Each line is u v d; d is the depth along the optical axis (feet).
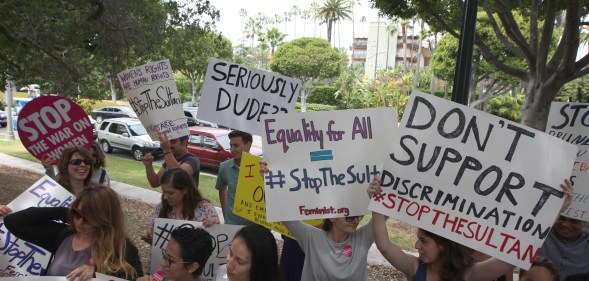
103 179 13.29
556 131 10.86
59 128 12.49
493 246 7.93
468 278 7.88
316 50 129.80
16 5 25.58
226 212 13.89
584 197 10.11
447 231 8.04
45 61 28.55
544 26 17.54
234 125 13.74
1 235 9.34
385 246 8.21
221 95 13.70
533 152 7.86
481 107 95.45
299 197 9.31
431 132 8.31
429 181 8.29
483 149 8.09
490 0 27.48
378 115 9.34
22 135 12.12
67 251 8.12
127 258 8.27
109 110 85.76
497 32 20.79
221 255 10.16
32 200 9.66
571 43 16.53
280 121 9.37
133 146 51.49
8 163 42.88
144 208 28.53
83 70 30.01
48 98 12.29
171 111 14.44
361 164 9.35
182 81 161.07
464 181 8.14
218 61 13.67
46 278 7.39
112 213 7.88
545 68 18.20
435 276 7.93
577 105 10.56
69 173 11.06
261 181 11.83
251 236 6.93
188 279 7.60
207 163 44.47
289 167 9.36
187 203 10.71
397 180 8.41
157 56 34.60
